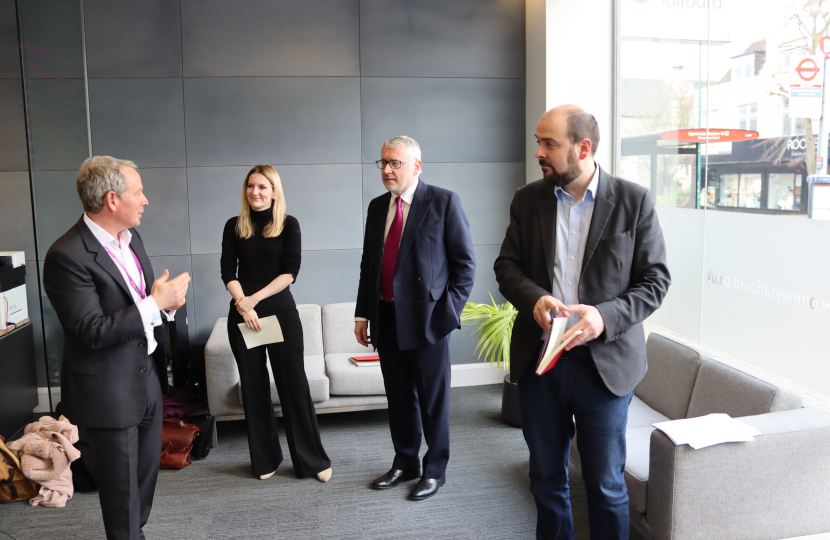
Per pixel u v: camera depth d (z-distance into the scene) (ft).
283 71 15.17
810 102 8.71
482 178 16.40
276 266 10.64
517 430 13.56
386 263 10.03
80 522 9.98
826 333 8.57
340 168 15.69
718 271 11.23
